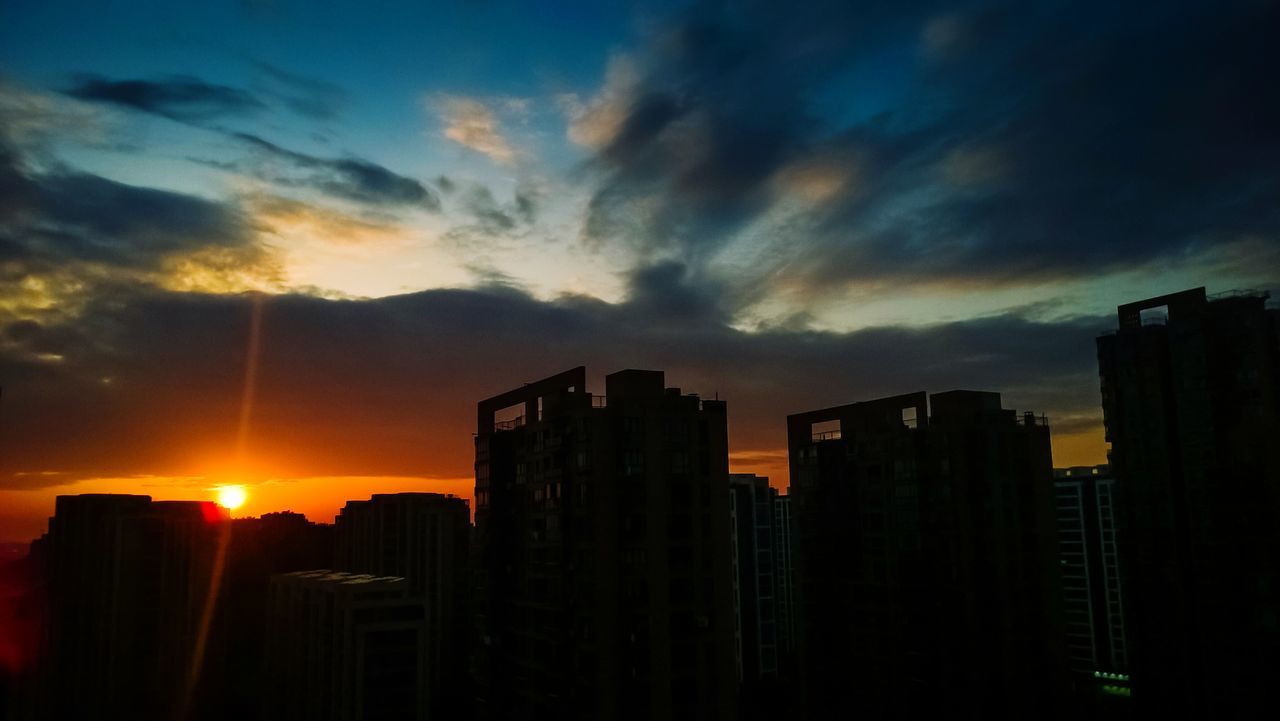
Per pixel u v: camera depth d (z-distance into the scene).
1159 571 101.25
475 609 112.19
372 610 156.38
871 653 130.12
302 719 173.12
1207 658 96.00
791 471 148.38
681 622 88.31
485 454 112.50
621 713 85.19
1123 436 106.62
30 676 178.50
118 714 174.00
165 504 196.50
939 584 120.38
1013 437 124.50
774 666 196.88
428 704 156.00
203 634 186.88
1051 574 122.62
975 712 114.44
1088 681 151.38
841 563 136.50
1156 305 105.94
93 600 178.75
